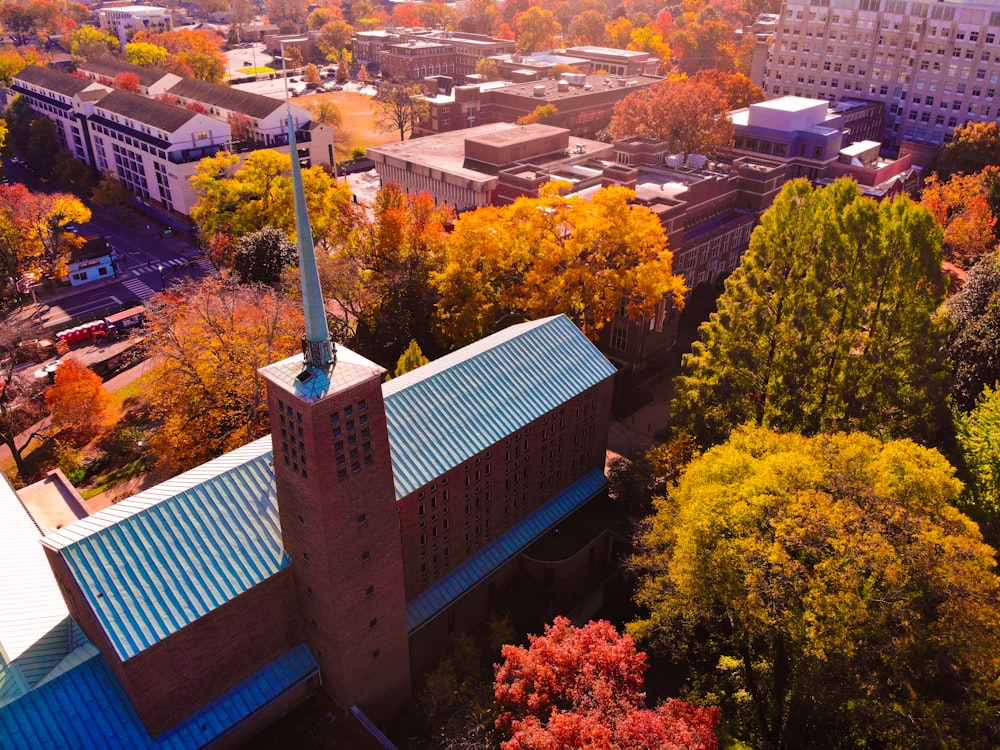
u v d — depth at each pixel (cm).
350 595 4594
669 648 5856
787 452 5200
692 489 5366
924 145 16512
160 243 14825
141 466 8281
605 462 7812
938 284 6562
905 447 5088
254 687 4778
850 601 4334
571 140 15538
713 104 14312
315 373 4091
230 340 7344
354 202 14262
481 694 5253
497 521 6269
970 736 4503
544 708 4341
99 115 17550
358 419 4191
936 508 4850
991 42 16112
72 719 4194
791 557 5025
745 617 4869
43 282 13025
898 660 4622
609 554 6944
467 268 8612
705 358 7306
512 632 5838
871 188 13288
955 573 4322
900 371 6500
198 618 4297
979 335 7612
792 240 7144
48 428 8925
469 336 8562
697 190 11162
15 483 8106
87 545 4188
